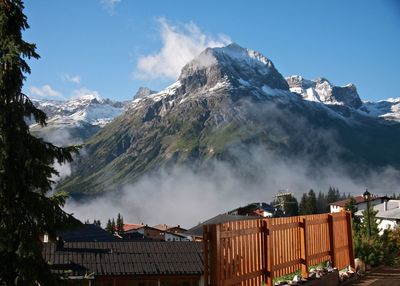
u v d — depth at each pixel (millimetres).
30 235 9945
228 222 8484
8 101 10312
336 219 14148
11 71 10250
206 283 8031
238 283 8672
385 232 19781
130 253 36531
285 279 10320
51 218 10281
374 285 12727
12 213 9812
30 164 10102
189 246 38906
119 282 33250
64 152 10789
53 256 33812
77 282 11406
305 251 11297
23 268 9680
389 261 16594
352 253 14875
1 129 10023
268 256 9680
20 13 10633
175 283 34250
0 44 10406
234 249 8641
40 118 10758
